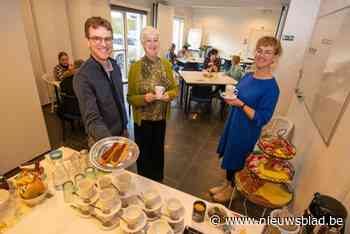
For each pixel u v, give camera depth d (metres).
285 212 0.95
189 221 0.93
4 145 2.11
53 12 3.94
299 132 2.03
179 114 4.23
